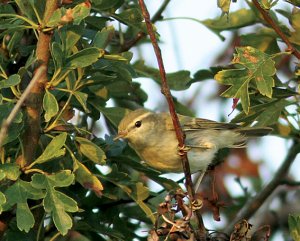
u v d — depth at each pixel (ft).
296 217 35.19
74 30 32.37
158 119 43.80
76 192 39.09
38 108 32.83
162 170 44.16
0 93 33.99
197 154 43.37
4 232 34.96
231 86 33.45
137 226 43.14
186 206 34.42
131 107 48.11
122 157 38.55
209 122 43.96
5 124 25.72
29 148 32.91
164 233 34.47
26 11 33.53
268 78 33.35
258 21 47.01
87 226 37.93
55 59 31.68
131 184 36.45
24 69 32.40
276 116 38.47
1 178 30.83
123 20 39.65
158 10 47.85
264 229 35.47
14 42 35.40
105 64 35.24
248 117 38.68
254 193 55.36
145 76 45.85
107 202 39.60
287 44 33.88
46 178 32.07
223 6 33.50
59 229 31.04
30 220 31.22
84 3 32.45
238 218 47.80
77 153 36.19
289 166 48.62
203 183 53.26
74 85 33.58
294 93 37.60
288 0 34.86
